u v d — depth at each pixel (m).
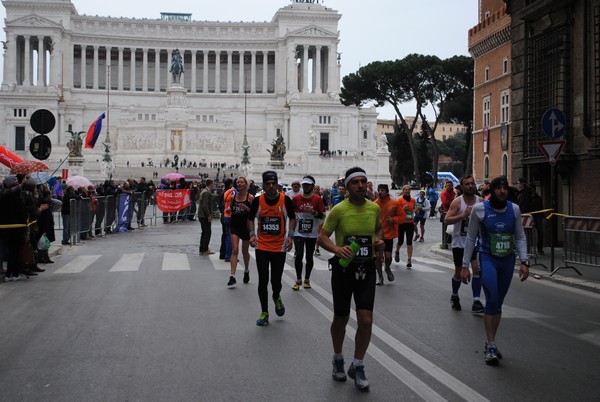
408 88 84.94
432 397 8.65
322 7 147.50
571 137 26.30
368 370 9.84
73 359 10.45
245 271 18.34
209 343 11.47
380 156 94.81
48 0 137.88
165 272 20.45
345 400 8.52
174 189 46.25
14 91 125.94
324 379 9.41
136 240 31.86
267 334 12.16
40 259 22.48
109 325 12.88
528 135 29.11
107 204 35.09
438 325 12.99
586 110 25.39
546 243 28.08
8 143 125.12
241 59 146.25
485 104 61.03
